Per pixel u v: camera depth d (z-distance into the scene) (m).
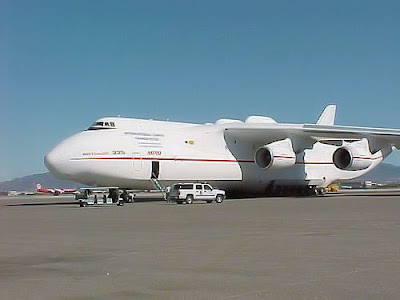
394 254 9.30
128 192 33.56
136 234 13.05
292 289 6.47
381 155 41.06
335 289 6.45
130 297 6.16
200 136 35.34
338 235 12.28
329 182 42.12
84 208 26.09
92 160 30.36
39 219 18.58
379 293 6.20
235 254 9.47
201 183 32.25
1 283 7.06
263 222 16.08
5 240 11.98
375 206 24.53
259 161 36.25
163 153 32.88
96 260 8.98
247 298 6.02
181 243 11.14
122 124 33.06
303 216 18.34
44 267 8.32
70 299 6.09
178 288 6.64
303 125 34.66
